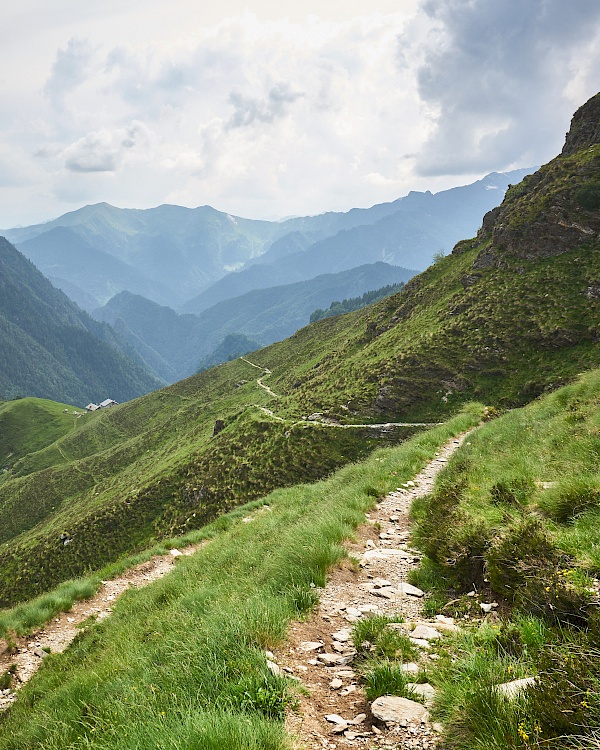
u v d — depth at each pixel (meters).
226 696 4.36
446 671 4.53
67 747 5.13
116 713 5.02
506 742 3.16
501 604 6.01
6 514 143.38
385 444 58.00
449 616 6.36
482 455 15.71
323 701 4.51
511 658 4.37
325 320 185.75
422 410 60.34
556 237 67.31
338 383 80.06
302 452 63.72
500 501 9.06
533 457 12.08
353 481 18.33
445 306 77.38
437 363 63.12
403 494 15.02
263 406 99.81
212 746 3.52
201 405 164.62
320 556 8.52
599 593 4.60
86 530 79.12
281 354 178.62
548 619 4.82
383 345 83.12
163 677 5.35
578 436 11.70
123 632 10.54
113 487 120.56
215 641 5.45
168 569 17.62
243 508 24.62
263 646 5.50
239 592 8.40
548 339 55.56
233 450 77.00
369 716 4.16
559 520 7.34
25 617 14.20
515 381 54.09
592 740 2.76
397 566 8.79
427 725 3.86
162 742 3.72
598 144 76.00
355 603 7.20
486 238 96.25
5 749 6.95
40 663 11.94
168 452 127.88
